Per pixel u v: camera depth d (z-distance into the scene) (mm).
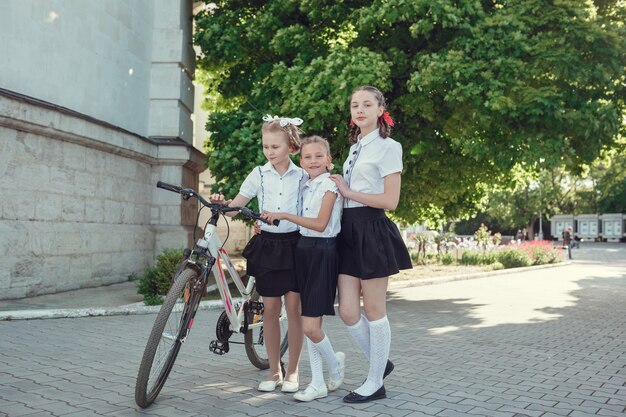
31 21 10281
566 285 15469
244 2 14359
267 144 4289
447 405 4023
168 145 14680
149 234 14336
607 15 12117
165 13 15008
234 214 4441
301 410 3842
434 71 10797
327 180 4035
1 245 9477
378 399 4152
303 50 12469
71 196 11336
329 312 4066
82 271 11586
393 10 10961
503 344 6734
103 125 12016
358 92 4105
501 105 10273
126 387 4363
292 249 4234
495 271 19531
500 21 10945
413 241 23812
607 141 11586
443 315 9367
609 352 6324
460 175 13836
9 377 4633
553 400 4238
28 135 10141
